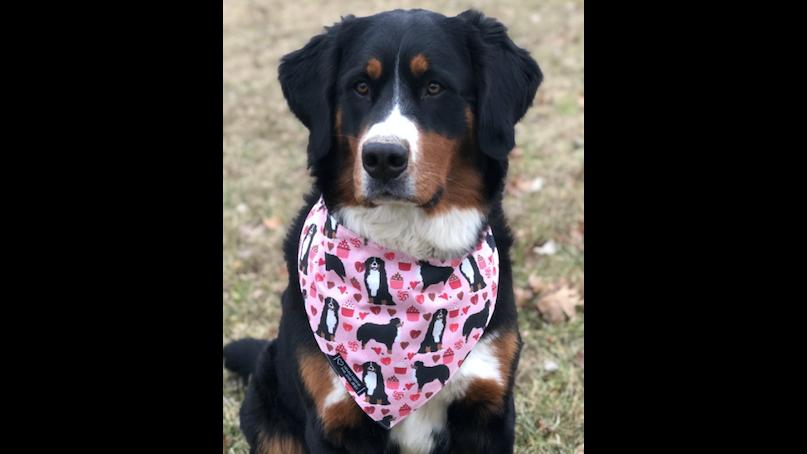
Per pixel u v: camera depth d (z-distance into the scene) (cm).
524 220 200
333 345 123
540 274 184
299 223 133
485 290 123
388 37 119
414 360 122
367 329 122
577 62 297
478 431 127
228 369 161
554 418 151
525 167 223
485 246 125
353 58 121
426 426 128
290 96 130
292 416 135
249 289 189
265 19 390
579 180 216
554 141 239
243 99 294
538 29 334
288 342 129
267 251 200
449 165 120
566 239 194
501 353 125
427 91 119
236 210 217
